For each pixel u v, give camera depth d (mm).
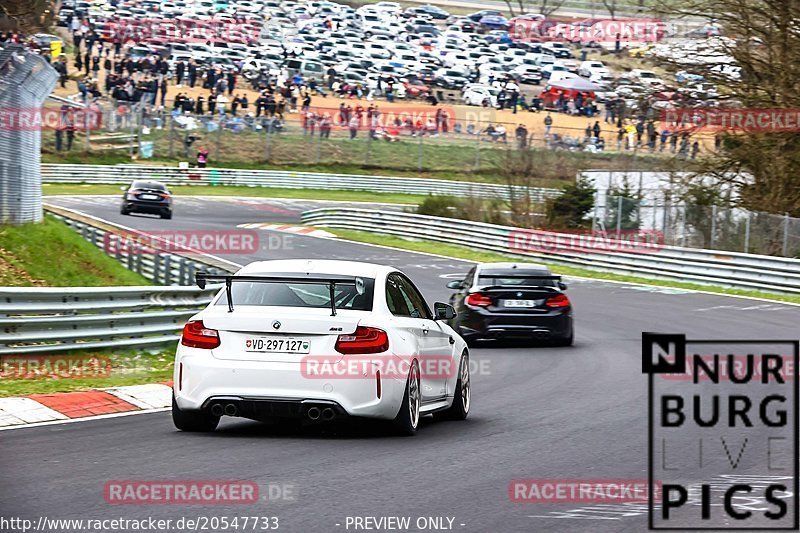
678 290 108688
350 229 165375
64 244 79000
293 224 173250
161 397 41969
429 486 26094
